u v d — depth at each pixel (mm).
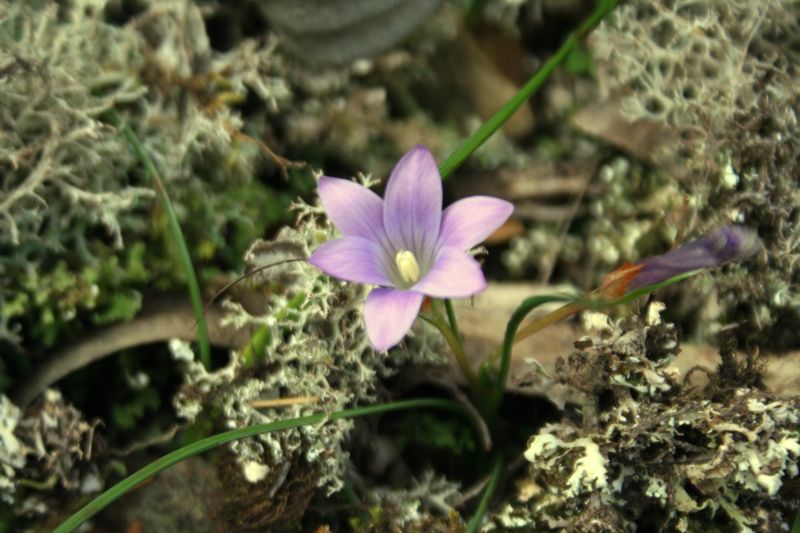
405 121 278
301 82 273
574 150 277
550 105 280
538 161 275
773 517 226
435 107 281
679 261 220
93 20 256
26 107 242
